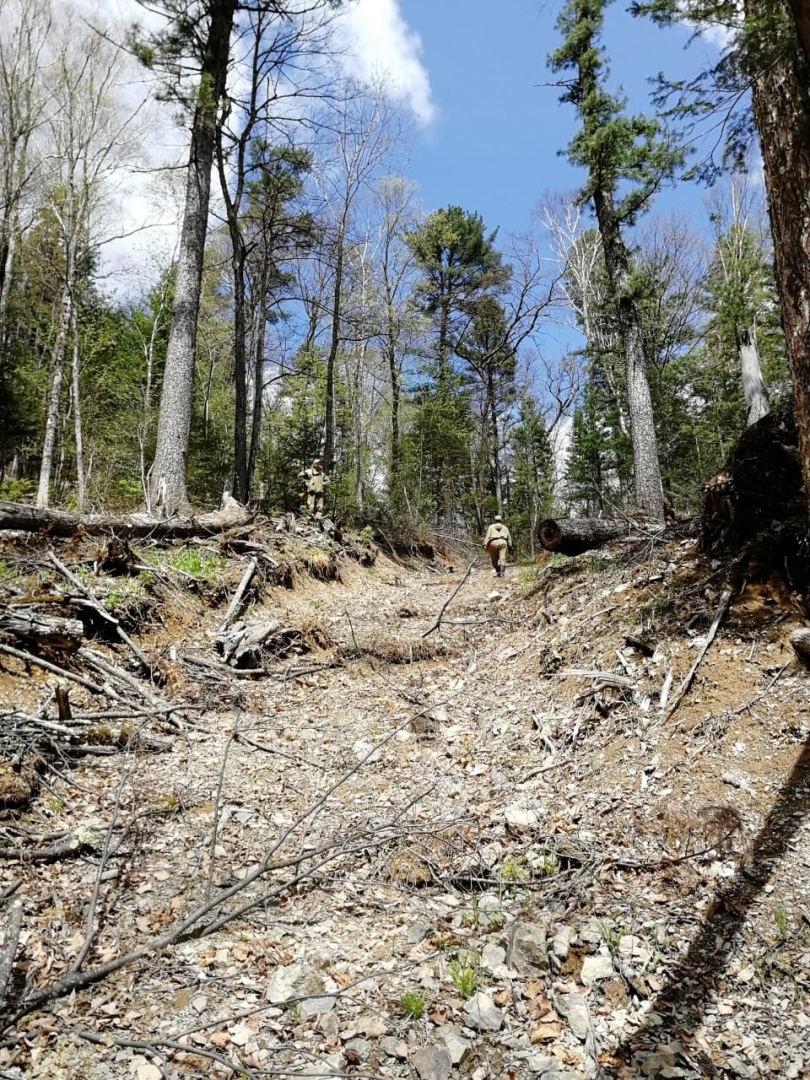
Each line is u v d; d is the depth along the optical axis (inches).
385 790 195.3
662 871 144.6
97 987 113.8
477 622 352.8
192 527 382.6
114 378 889.5
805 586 206.7
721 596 219.3
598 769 186.7
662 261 1164.5
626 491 1083.9
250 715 243.8
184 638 287.6
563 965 123.0
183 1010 111.4
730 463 238.8
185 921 127.2
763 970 116.6
